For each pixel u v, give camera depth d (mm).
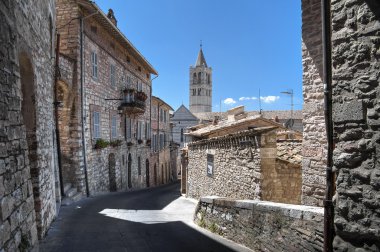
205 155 15648
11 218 4500
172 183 37250
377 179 4121
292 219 6137
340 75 4488
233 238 8266
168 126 43188
